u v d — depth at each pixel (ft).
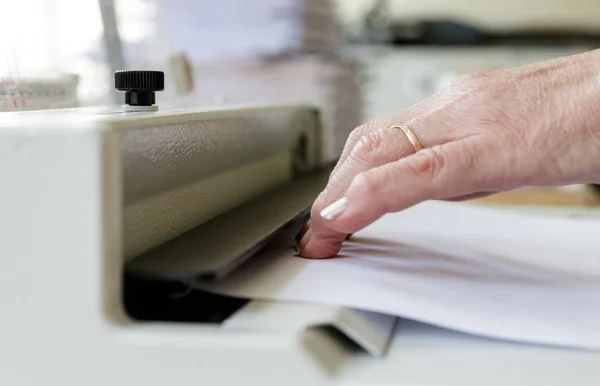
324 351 0.88
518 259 1.43
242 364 0.84
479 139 1.14
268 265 1.19
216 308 0.99
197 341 0.85
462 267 1.29
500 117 1.15
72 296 0.88
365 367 0.89
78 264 0.88
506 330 0.97
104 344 0.87
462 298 1.07
